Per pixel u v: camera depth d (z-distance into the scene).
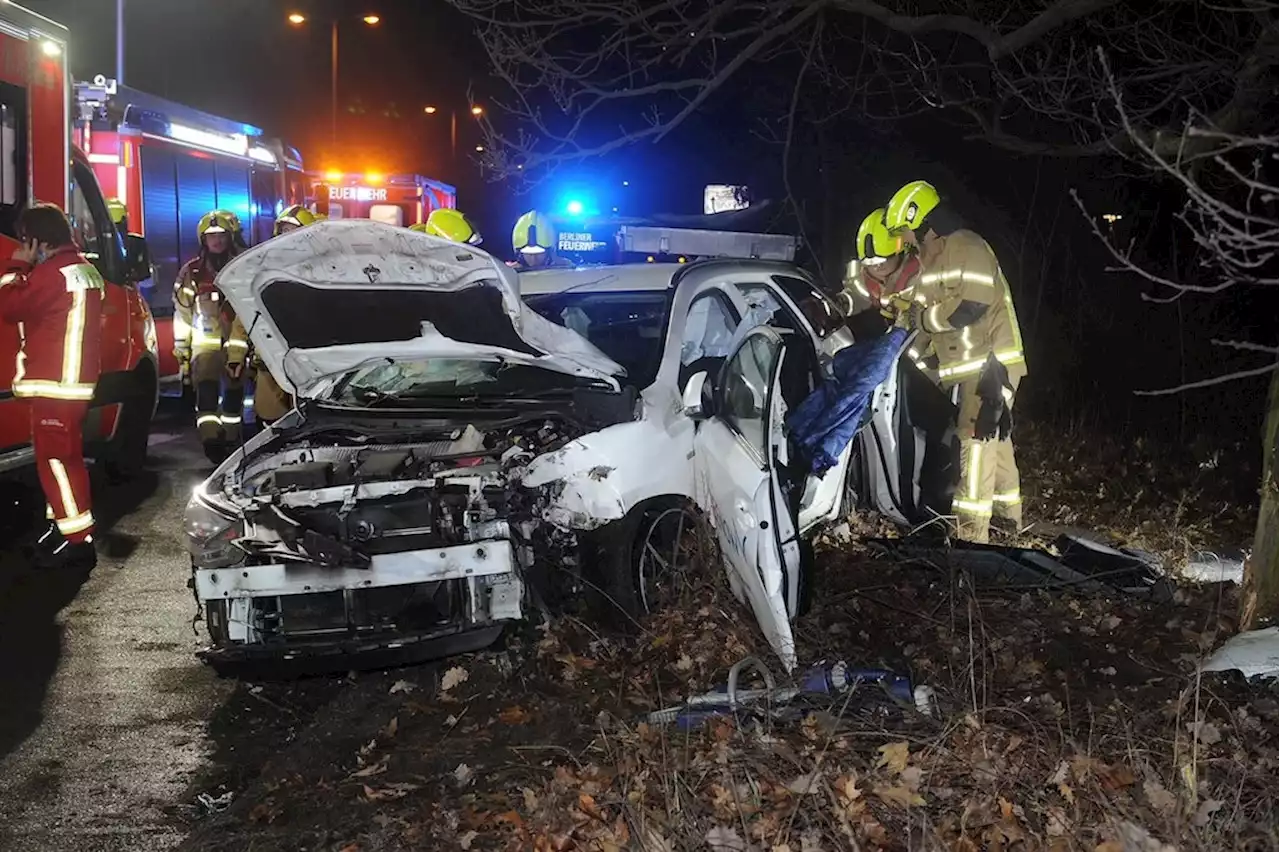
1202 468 9.20
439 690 5.03
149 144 11.84
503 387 6.17
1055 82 8.77
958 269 6.65
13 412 7.19
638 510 5.24
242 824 3.97
